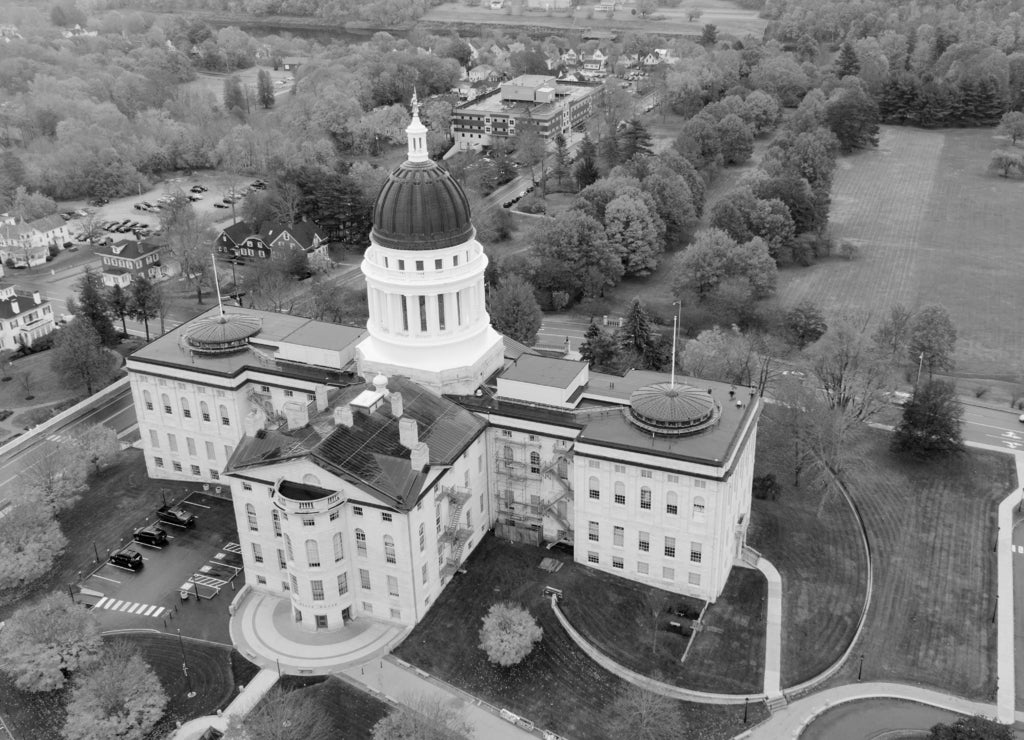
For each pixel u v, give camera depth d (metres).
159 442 154.88
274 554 126.88
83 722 106.50
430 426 128.75
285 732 105.50
